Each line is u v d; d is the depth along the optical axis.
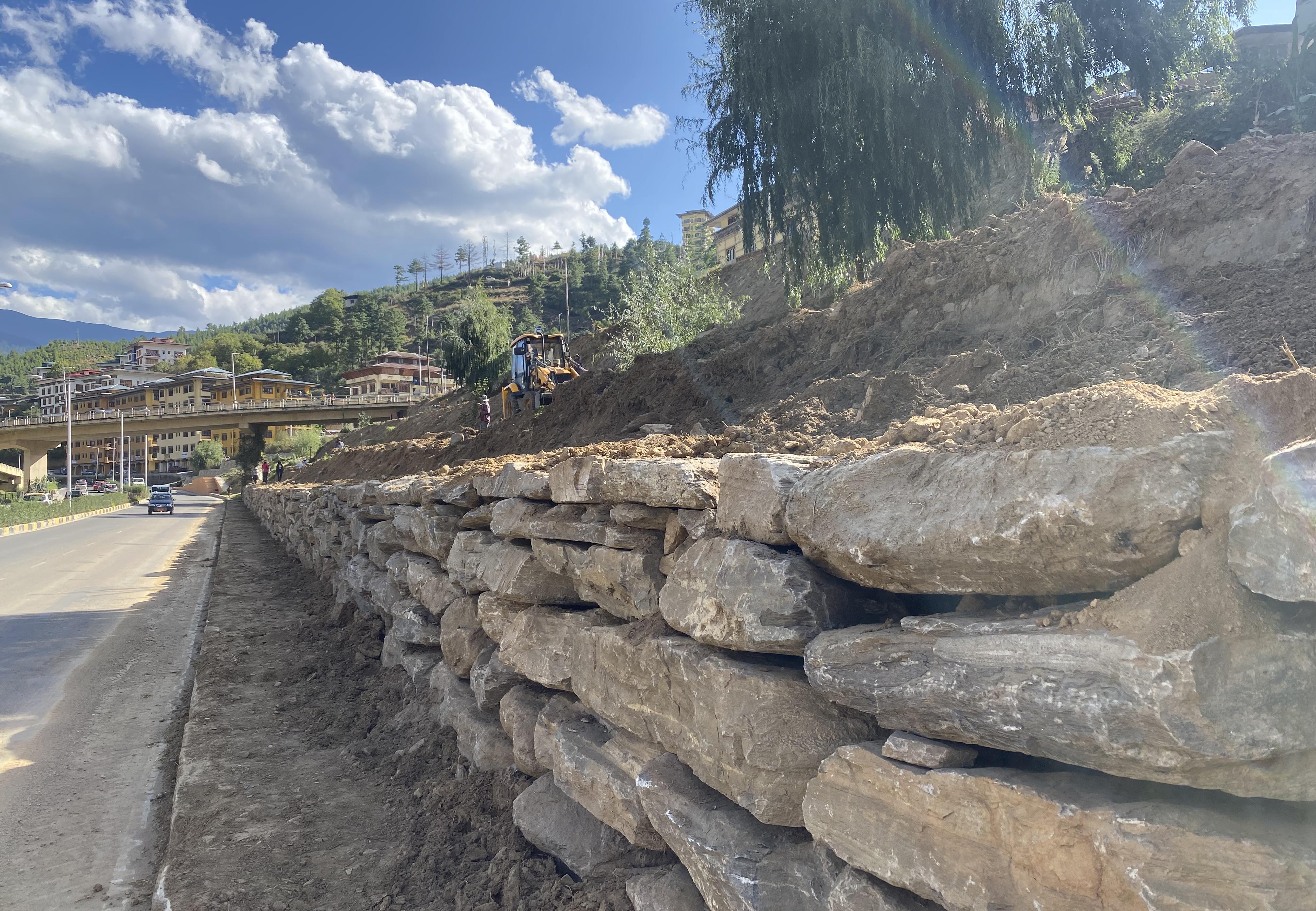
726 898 2.39
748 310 26.53
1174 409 1.61
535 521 4.07
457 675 5.15
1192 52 17.17
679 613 2.78
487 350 41.12
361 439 50.16
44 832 4.54
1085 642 1.55
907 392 4.21
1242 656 1.37
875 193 11.86
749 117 12.40
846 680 2.04
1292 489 1.29
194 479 86.62
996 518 1.72
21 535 27.05
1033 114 13.88
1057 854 1.56
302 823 4.24
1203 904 1.36
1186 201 5.23
